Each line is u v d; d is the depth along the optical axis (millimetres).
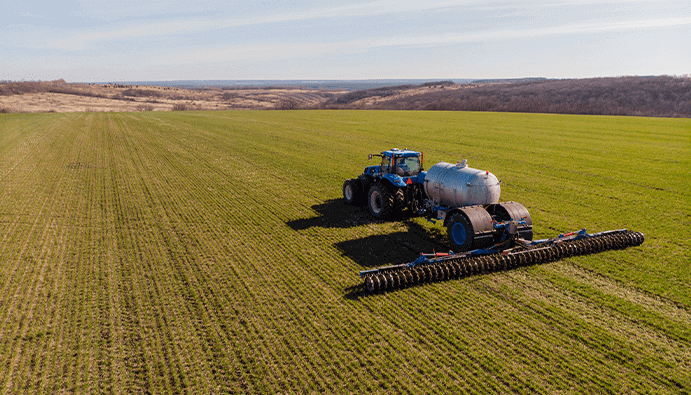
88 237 13023
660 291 9625
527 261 10875
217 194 18438
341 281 10133
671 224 14609
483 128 47438
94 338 7766
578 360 7215
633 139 37875
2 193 18141
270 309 8828
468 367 7035
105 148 31453
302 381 6680
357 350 7500
